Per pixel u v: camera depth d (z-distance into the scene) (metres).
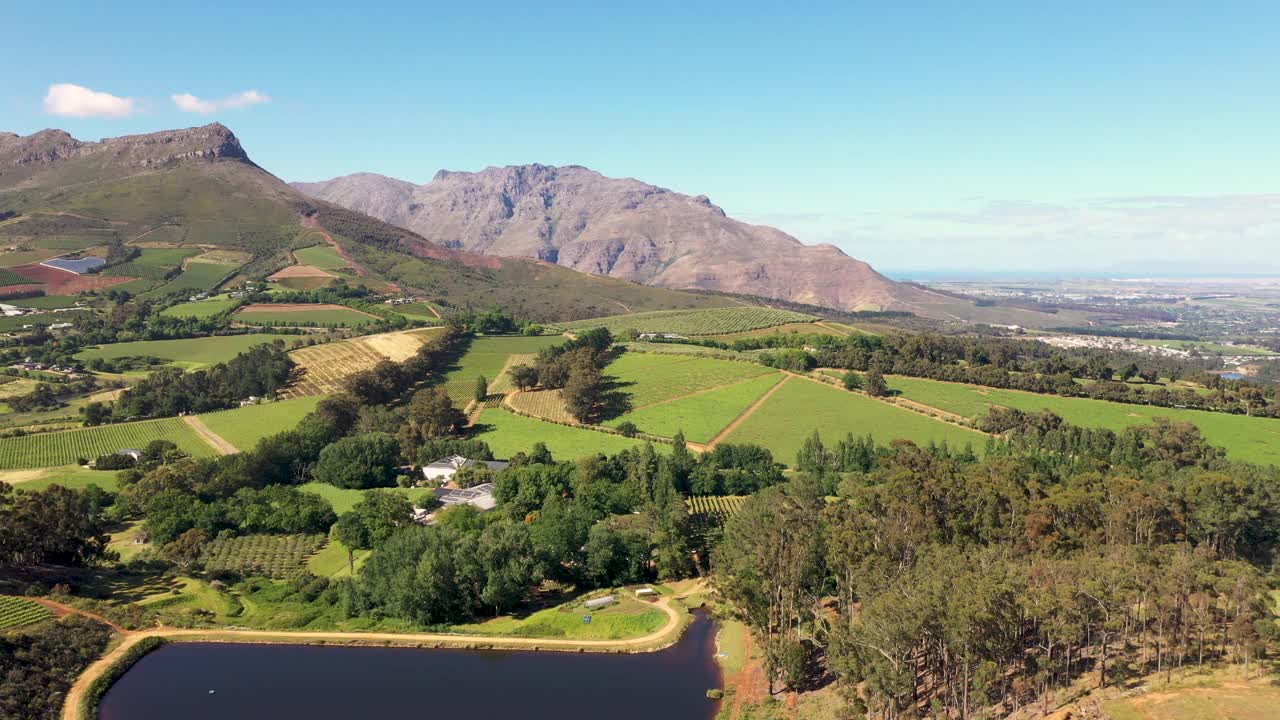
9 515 113.50
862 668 74.44
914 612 71.25
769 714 83.25
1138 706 66.12
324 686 92.44
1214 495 113.31
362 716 85.44
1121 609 74.81
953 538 102.69
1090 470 148.00
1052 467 156.38
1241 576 77.56
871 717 75.12
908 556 95.25
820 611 102.19
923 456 144.75
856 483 148.62
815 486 151.12
